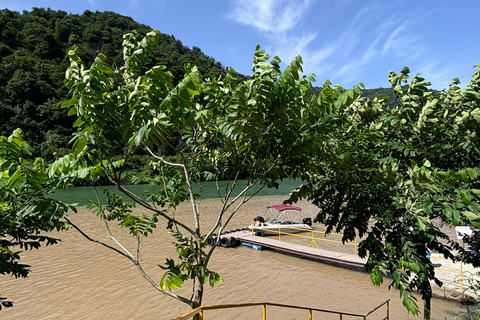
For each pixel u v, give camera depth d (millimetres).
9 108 79188
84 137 3340
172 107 3000
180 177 6336
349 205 5246
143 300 11180
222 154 5898
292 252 17141
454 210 3822
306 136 4219
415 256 4625
